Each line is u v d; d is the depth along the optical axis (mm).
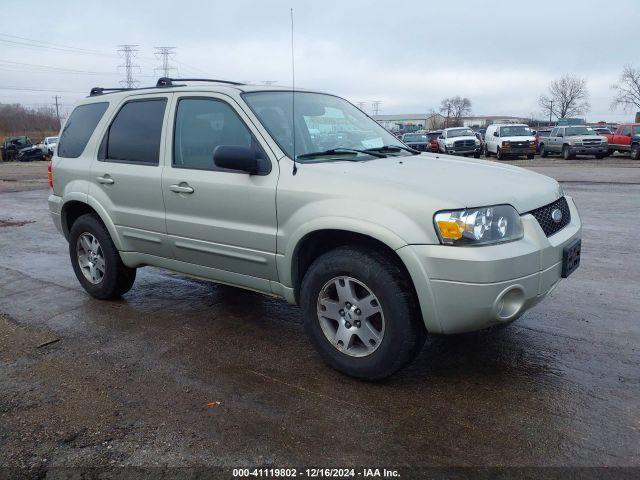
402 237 3223
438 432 3025
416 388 3521
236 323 4746
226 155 3713
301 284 3838
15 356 4129
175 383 3658
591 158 28953
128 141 4871
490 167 4148
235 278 4238
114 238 4992
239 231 4004
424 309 3250
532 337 4281
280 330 4570
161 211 4547
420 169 3781
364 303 3484
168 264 4699
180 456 2867
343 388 3543
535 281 3316
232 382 3658
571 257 3631
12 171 27781
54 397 3496
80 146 5340
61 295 5629
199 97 4363
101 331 4605
